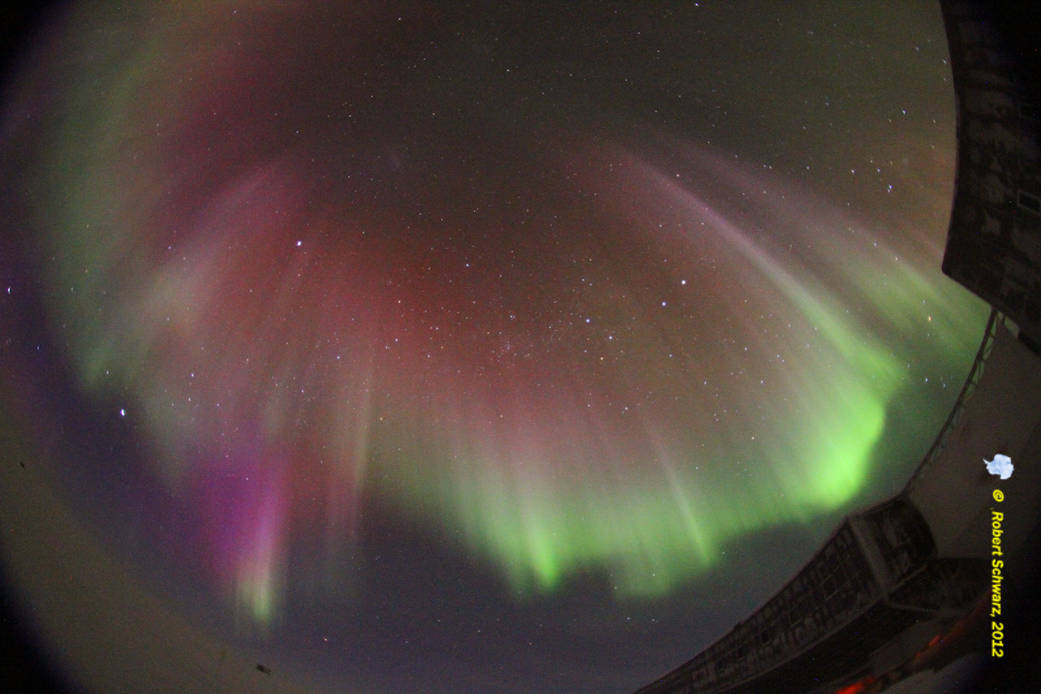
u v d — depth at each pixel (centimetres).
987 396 953
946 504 1023
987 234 873
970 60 822
